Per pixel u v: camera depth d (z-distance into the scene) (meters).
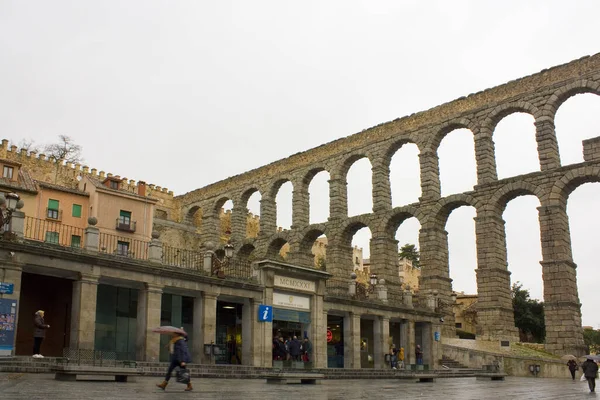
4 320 25.64
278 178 79.31
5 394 13.95
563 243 53.16
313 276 39.84
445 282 61.28
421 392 21.69
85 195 51.94
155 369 27.27
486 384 31.11
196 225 97.38
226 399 14.99
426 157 64.38
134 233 52.47
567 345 50.44
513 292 88.44
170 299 34.81
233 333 38.66
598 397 21.47
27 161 75.94
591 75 54.53
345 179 72.69
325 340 40.16
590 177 53.19
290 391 20.12
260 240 78.62
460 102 63.25
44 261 27.42
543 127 56.59
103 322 32.06
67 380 20.14
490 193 58.34
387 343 45.84
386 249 65.31
